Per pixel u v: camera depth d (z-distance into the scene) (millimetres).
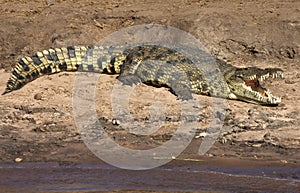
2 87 40938
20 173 29797
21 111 37094
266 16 48375
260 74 39188
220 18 47875
